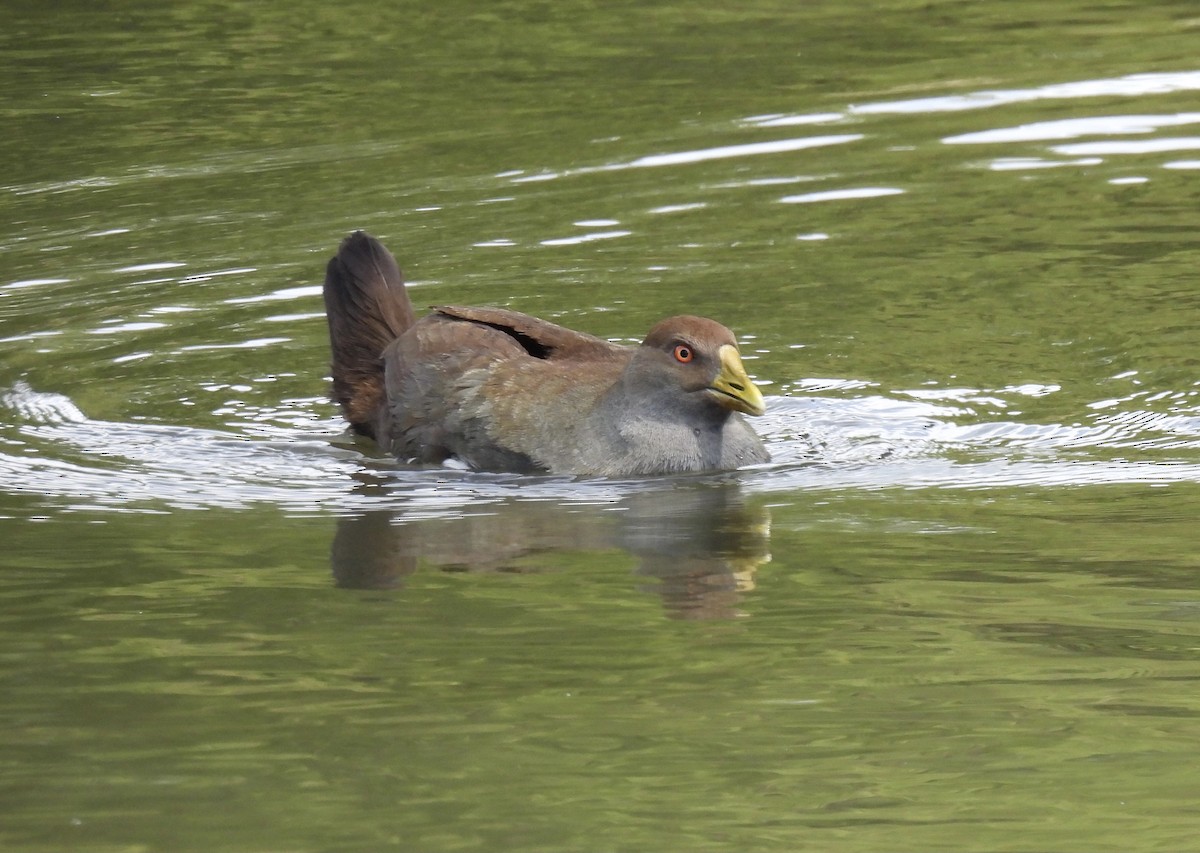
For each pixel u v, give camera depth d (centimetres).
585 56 6712
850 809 2003
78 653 2497
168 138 5788
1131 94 5947
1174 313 4178
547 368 3516
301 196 5166
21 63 6775
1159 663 2400
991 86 6122
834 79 6288
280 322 4288
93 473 3409
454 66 6631
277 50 6925
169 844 1939
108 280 4553
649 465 3403
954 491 3256
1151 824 1953
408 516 3159
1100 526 3022
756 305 4312
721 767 2114
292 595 2731
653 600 2684
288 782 2080
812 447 3556
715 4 7544
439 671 2408
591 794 2042
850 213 4953
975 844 1909
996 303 4288
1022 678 2367
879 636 2522
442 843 1931
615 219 4925
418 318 3912
